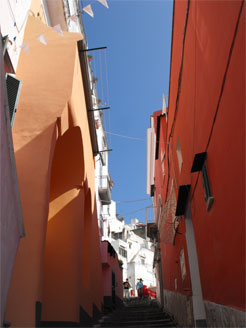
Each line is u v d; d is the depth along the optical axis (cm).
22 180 535
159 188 1495
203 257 575
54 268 732
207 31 433
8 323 348
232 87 342
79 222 810
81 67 873
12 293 460
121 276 2106
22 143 572
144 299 2353
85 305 842
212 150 456
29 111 612
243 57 303
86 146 940
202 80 489
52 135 584
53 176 834
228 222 391
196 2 487
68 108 667
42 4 858
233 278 379
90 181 1066
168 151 986
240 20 307
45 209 527
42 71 675
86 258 995
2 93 327
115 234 3984
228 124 366
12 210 345
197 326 688
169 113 952
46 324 681
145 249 4450
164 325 922
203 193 541
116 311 1421
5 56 533
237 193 346
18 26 602
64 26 1005
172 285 1105
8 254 333
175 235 941
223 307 431
